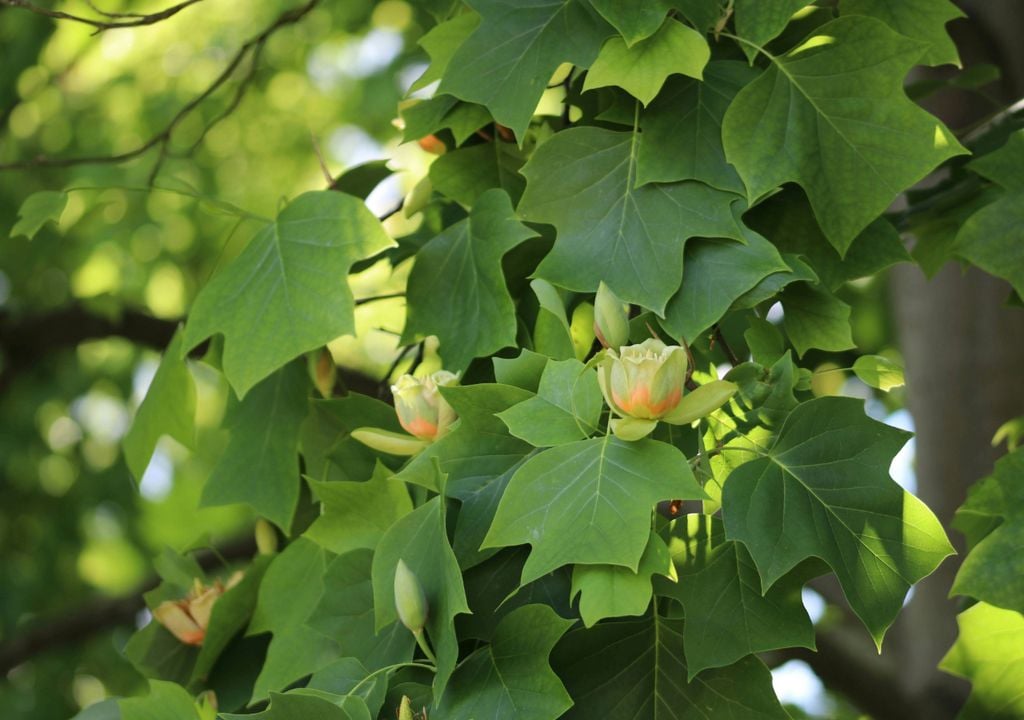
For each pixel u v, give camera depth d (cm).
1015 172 215
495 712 172
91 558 816
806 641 175
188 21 690
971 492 200
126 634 692
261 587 236
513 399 186
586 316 211
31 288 670
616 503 166
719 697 181
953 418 393
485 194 216
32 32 630
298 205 215
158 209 677
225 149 702
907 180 192
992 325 393
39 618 686
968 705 229
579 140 201
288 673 220
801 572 178
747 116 193
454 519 187
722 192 193
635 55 194
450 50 222
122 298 570
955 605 404
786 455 179
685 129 197
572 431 177
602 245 193
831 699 558
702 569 179
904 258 203
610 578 166
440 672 174
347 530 202
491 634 183
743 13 200
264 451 247
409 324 215
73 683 694
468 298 210
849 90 194
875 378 207
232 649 251
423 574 182
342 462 234
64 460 748
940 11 215
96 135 682
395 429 226
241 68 681
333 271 204
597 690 182
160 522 803
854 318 580
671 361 165
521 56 201
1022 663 223
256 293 208
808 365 317
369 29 670
